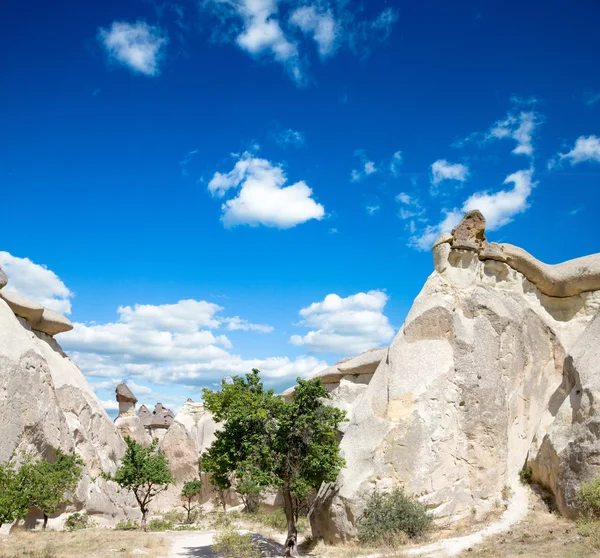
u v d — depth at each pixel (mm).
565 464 16609
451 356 20297
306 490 17938
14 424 27281
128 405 52562
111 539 23453
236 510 39375
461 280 22016
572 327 22688
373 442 19328
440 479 18266
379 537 17141
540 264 23078
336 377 34438
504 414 19625
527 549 14250
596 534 14188
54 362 35719
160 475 30609
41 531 26422
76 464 29953
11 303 33469
